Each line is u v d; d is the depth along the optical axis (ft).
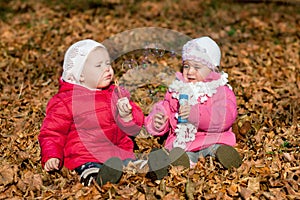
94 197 14.21
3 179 15.31
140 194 14.38
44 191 14.79
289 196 14.39
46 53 25.61
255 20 31.86
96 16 31.86
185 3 35.14
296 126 18.39
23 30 29.27
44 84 22.13
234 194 14.47
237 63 24.47
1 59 24.88
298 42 28.07
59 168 15.01
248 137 17.49
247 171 15.37
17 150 16.96
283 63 24.84
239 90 21.36
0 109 19.95
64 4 34.09
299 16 32.86
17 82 22.43
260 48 26.78
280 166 15.80
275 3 35.17
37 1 34.86
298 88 22.07
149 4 34.73
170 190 14.51
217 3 35.12
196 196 14.34
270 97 21.04
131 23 30.66
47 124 14.99
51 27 29.55
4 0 34.94
